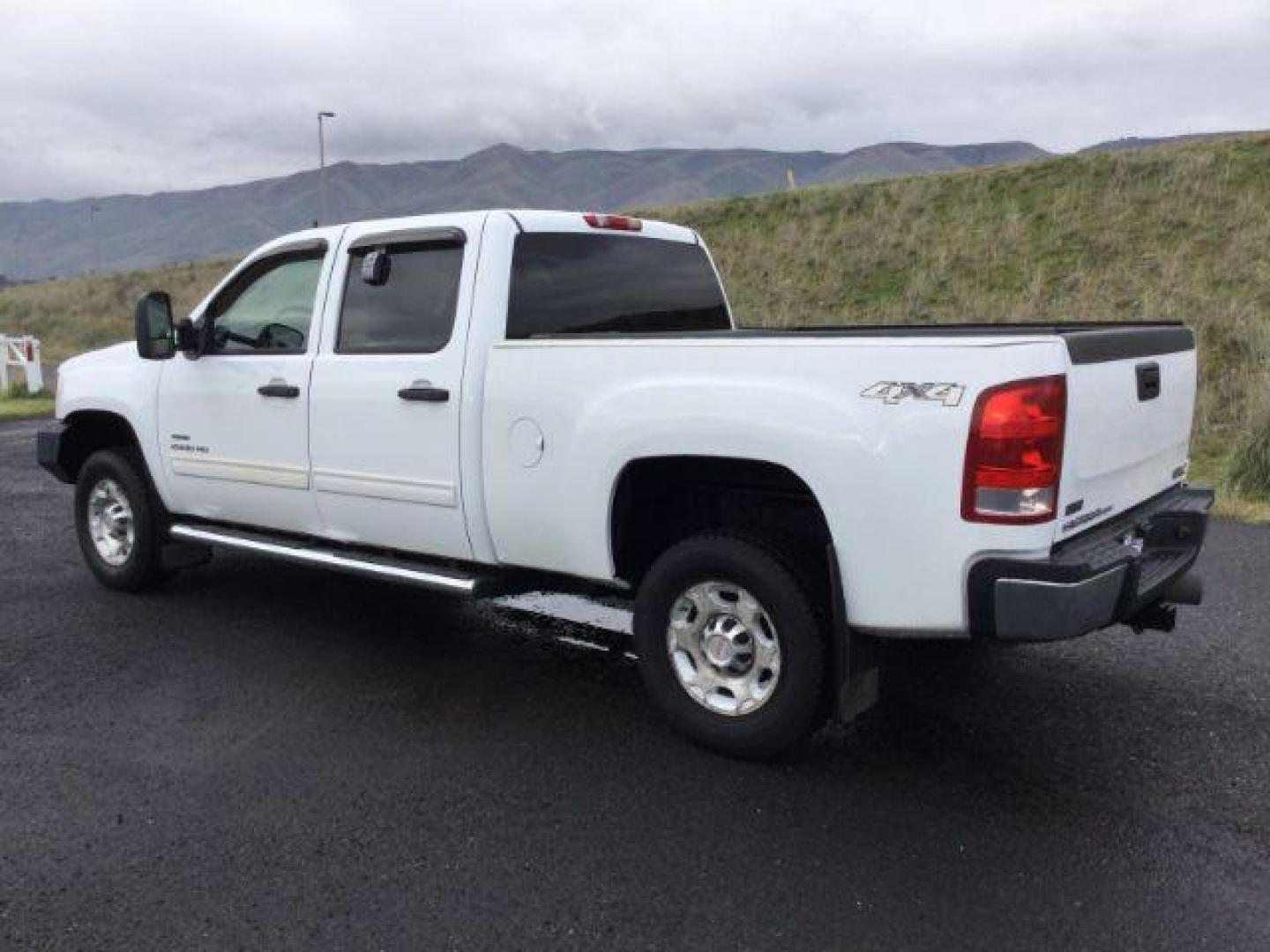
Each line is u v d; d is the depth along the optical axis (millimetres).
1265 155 18844
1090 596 3273
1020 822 3508
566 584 4695
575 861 3283
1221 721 4305
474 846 3381
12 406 16391
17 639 5461
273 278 5348
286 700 4629
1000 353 3260
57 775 3910
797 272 19641
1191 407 4539
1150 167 19516
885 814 3570
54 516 8672
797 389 3592
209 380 5516
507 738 4219
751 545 3840
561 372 4164
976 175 21672
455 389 4453
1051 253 17656
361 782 3838
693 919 2973
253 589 6418
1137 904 3018
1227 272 15250
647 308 5207
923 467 3363
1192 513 4062
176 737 4242
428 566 4836
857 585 3561
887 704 4527
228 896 3113
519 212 4652
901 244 19531
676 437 3838
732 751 3963
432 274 4648
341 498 5000
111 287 37500
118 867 3277
